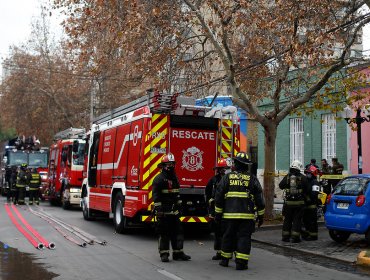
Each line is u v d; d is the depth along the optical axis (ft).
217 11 46.91
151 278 27.14
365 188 36.94
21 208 75.15
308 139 79.56
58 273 28.17
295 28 42.93
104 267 30.09
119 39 52.47
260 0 47.96
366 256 31.96
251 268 30.35
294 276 28.12
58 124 124.98
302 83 62.69
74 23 55.83
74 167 75.15
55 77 118.93
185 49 58.03
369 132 68.69
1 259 32.30
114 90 104.01
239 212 29.89
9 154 102.89
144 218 41.50
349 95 65.41
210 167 43.14
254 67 55.11
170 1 51.98
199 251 37.09
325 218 39.01
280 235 44.47
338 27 42.27
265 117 52.24
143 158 41.22
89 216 57.62
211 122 43.32
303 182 40.45
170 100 41.24
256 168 83.76
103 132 53.36
